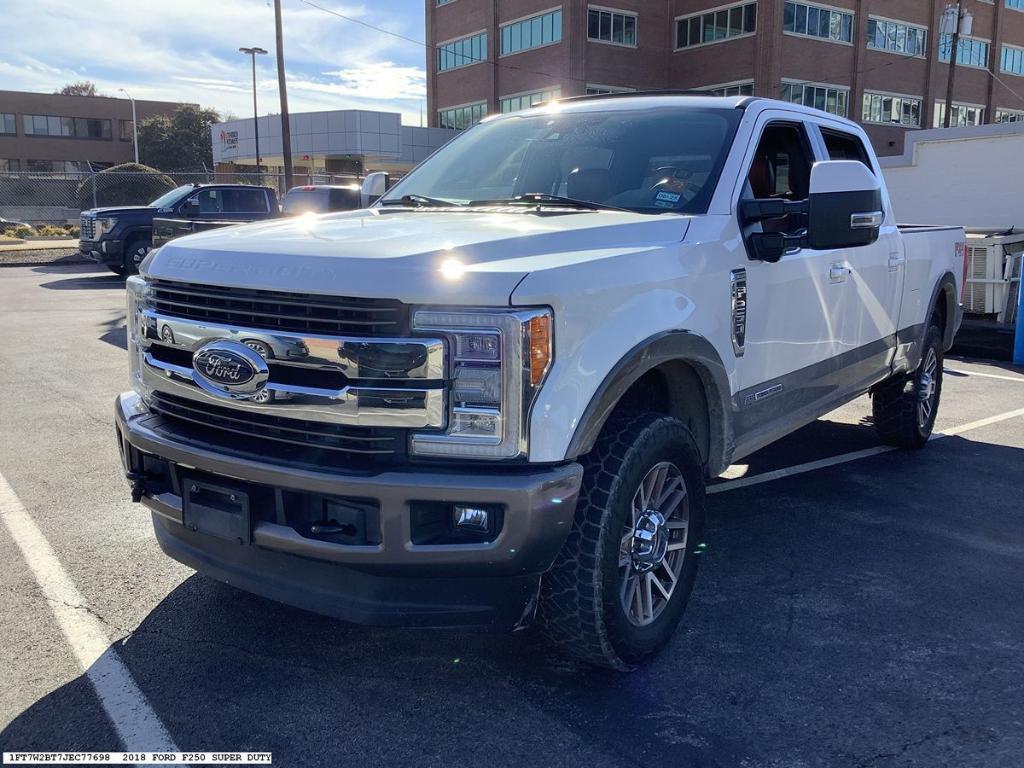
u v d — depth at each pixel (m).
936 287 6.12
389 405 2.64
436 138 54.41
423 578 2.75
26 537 4.39
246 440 2.92
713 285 3.45
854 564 4.30
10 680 3.09
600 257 2.96
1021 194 16.08
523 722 2.90
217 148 62.69
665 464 3.21
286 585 2.96
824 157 4.68
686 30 46.88
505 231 3.11
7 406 7.14
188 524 3.06
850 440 6.73
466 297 2.60
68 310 13.42
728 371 3.60
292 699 3.01
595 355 2.80
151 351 3.19
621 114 4.34
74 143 79.44
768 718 2.95
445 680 3.15
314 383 2.71
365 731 2.84
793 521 4.91
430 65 55.88
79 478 5.32
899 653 3.41
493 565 2.66
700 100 4.28
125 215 17.75
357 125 51.53
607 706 3.00
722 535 4.68
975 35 51.34
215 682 3.11
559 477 2.66
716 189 3.71
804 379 4.35
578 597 2.92
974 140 16.61
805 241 4.06
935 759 2.73
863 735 2.85
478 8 50.97
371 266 2.67
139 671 3.17
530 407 2.63
